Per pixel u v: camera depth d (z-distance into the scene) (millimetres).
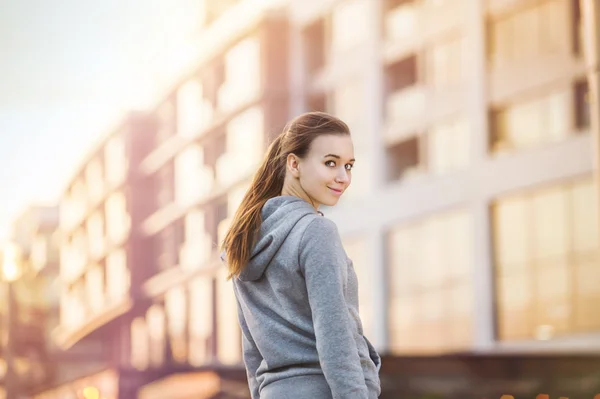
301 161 2162
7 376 10078
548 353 15133
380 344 15797
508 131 15625
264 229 2119
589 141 14531
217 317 11648
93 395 10336
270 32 13414
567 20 14867
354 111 15227
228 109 12242
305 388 2053
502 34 15594
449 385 15672
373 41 15297
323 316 2002
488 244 15695
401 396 15844
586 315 14758
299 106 13680
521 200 15477
